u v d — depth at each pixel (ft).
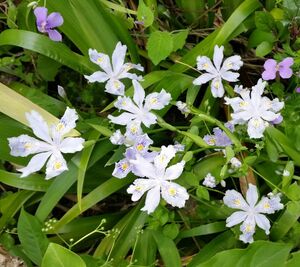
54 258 0.79
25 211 0.95
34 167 0.87
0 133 0.97
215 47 0.97
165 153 0.84
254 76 1.20
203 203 1.00
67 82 1.16
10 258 0.98
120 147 0.96
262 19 1.08
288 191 0.91
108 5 1.11
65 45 1.05
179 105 0.97
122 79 1.07
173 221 0.96
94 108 1.12
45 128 0.87
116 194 1.11
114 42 1.08
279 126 1.01
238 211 0.91
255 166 1.00
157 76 1.05
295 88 1.07
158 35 1.04
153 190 0.84
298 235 0.96
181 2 1.20
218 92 0.99
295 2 1.09
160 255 1.01
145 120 0.91
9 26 1.10
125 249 0.97
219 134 0.95
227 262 0.83
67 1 1.06
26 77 1.10
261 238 0.97
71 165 0.97
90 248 1.06
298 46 1.14
